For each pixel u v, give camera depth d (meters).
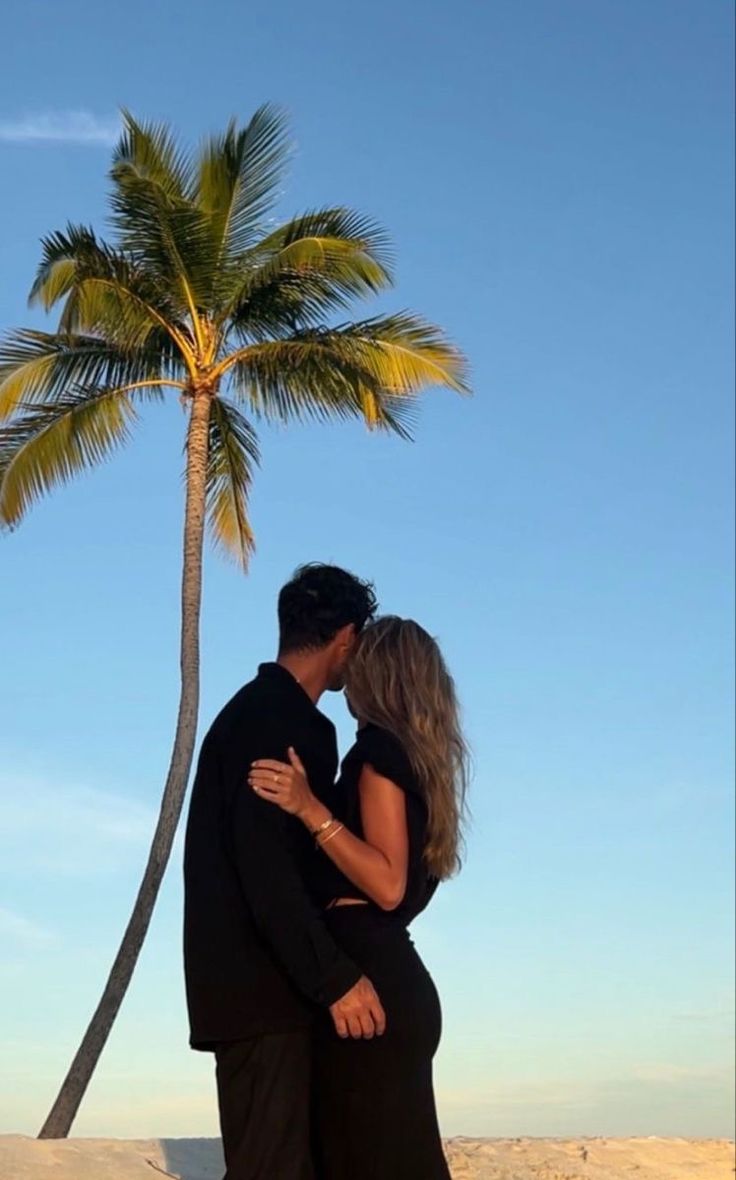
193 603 15.23
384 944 3.67
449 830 3.80
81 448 15.55
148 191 14.52
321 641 3.96
